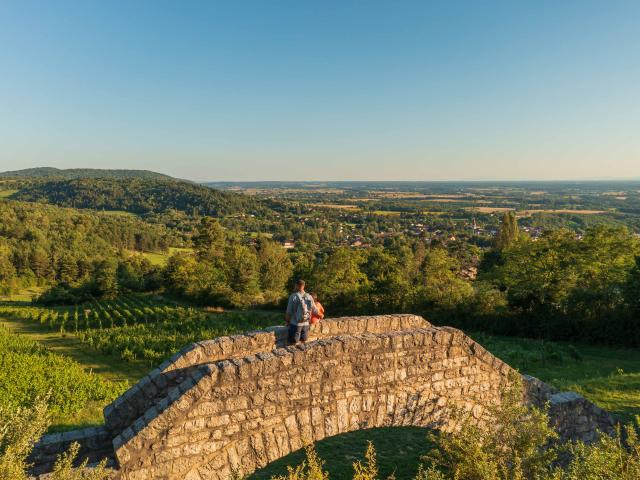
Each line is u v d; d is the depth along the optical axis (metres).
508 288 40.38
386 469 9.59
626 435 10.85
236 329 44.12
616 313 30.38
